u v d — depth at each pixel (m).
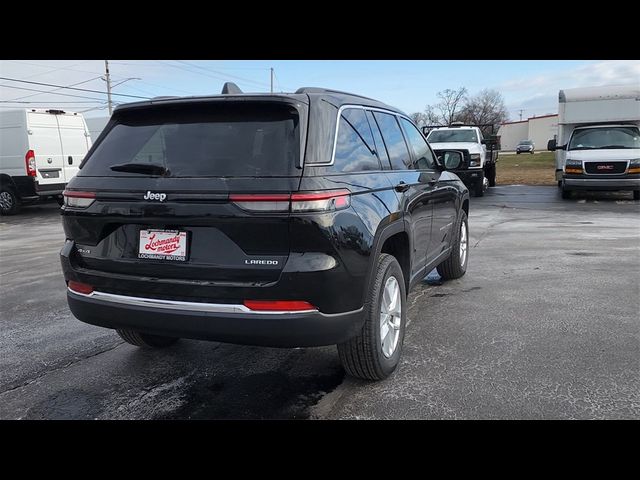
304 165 2.87
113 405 3.36
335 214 2.91
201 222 2.90
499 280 6.12
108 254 3.23
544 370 3.65
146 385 3.65
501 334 4.36
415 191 4.17
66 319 5.18
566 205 13.95
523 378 3.54
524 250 7.88
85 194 3.24
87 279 3.29
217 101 3.12
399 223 3.67
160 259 3.04
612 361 3.77
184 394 3.50
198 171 2.98
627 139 14.69
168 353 4.23
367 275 3.15
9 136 14.92
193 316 2.95
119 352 4.27
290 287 2.81
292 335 2.85
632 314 4.77
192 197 2.90
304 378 3.70
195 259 2.96
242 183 2.84
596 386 3.39
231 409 3.28
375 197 3.38
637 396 3.25
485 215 12.28
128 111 3.41
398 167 4.13
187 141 3.12
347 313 3.01
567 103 15.77
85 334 4.73
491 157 19.25
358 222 3.08
